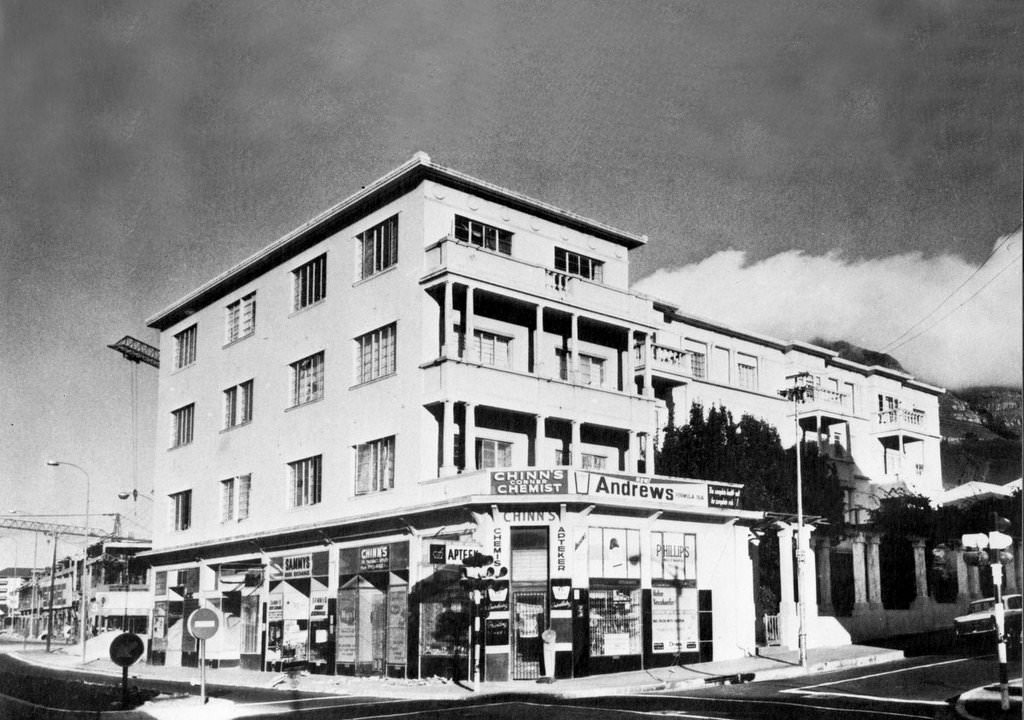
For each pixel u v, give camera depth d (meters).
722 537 29.34
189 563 37.53
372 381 29.98
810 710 17.08
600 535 26.59
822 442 31.33
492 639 25.38
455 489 26.59
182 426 39.38
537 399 28.77
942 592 28.48
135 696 20.34
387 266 30.14
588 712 18.25
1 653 49.28
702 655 28.03
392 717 18.55
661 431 32.66
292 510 32.59
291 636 31.84
